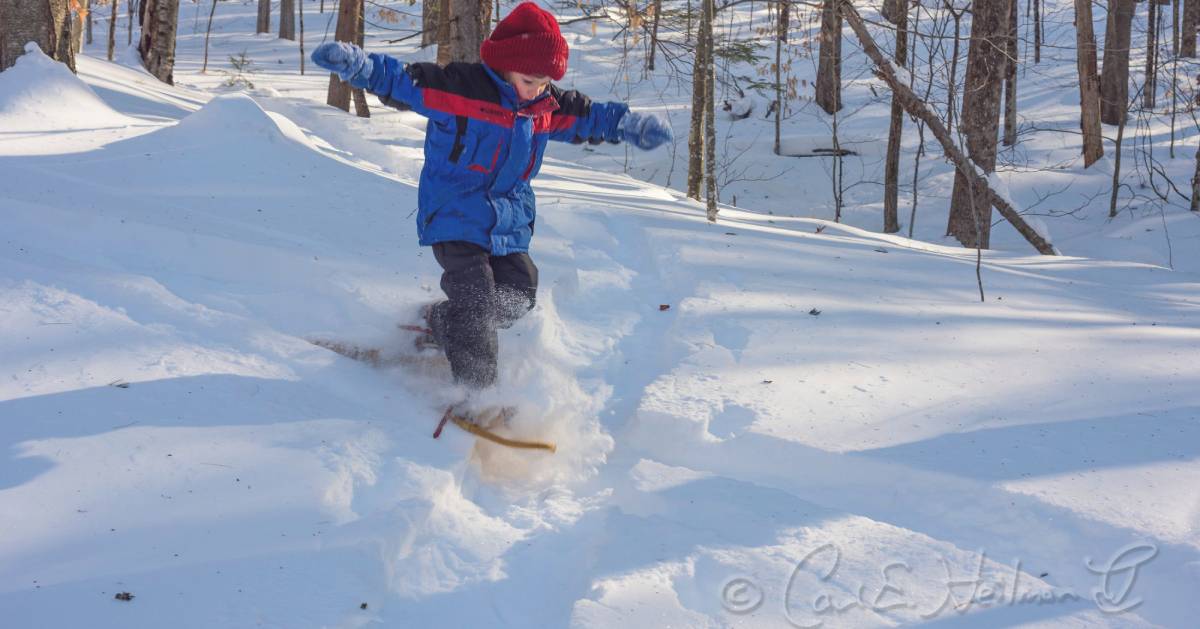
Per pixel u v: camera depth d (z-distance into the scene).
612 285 5.45
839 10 9.55
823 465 3.21
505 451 3.44
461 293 3.48
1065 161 18.14
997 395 3.82
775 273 5.63
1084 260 7.61
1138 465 3.12
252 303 4.16
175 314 3.90
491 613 2.50
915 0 9.52
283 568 2.39
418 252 5.16
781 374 3.97
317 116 13.62
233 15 43.84
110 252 4.46
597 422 3.71
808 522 2.78
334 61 3.02
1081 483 2.97
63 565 2.30
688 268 5.59
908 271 6.06
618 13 10.98
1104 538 2.67
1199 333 4.89
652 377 4.16
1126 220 14.92
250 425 3.12
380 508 2.78
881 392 3.81
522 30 3.30
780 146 20.61
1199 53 24.97
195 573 2.33
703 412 3.55
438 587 2.61
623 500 3.08
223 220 5.18
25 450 2.78
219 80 24.31
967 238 12.82
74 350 3.45
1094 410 3.66
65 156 6.16
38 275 4.00
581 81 25.28
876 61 9.25
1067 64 25.22
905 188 18.02
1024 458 3.18
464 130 3.34
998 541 2.77
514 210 3.59
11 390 3.14
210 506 2.63
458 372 3.55
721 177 19.23
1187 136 18.70
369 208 5.93
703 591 2.45
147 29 18.53
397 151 10.02
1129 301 5.75
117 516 2.53
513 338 4.23
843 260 6.21
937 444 3.29
